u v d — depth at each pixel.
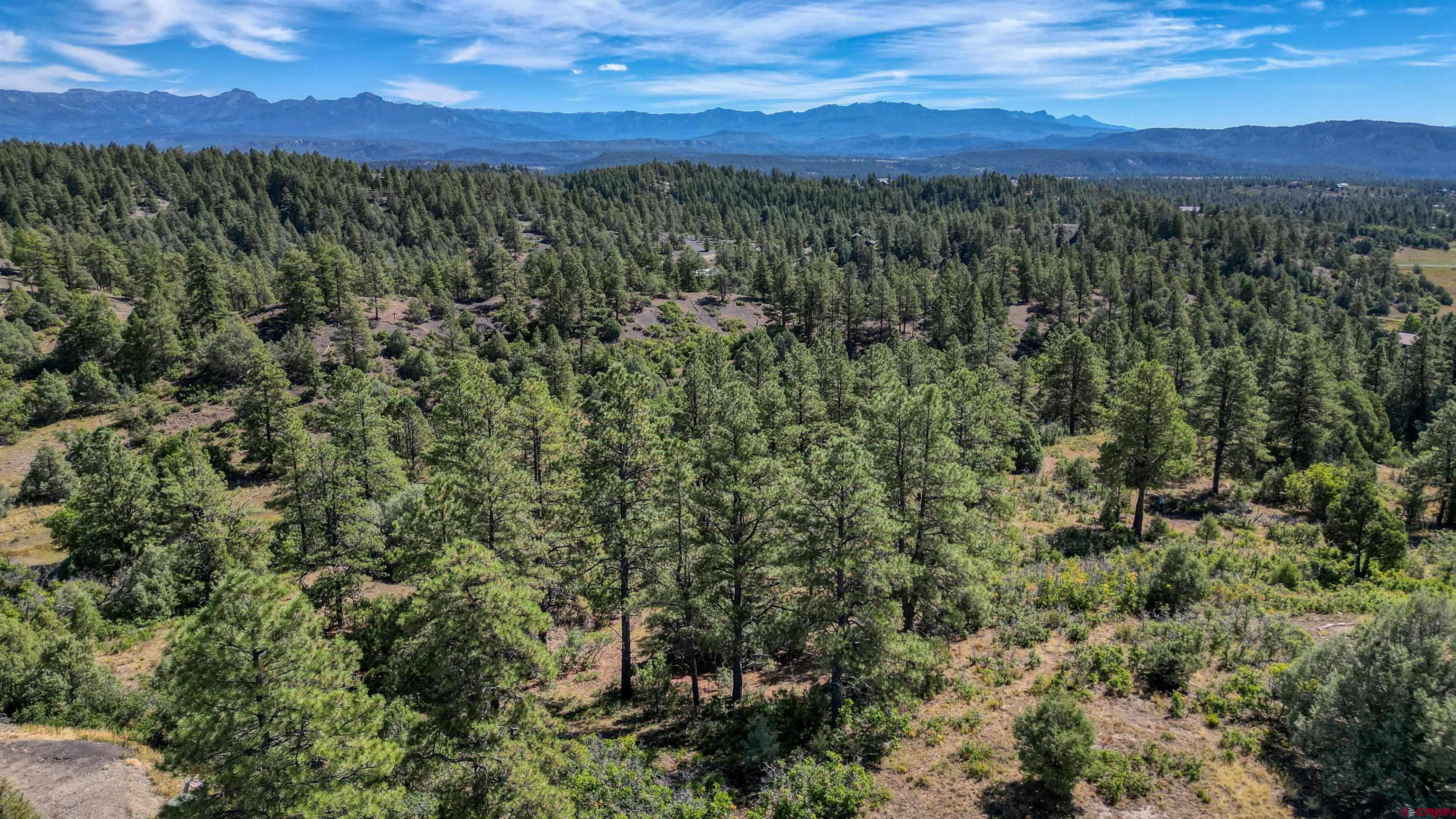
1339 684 17.25
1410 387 77.94
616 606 27.67
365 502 40.31
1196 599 29.06
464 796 17.17
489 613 17.86
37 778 20.61
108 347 89.06
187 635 14.48
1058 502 48.41
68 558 42.44
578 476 35.72
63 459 62.41
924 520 25.58
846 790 18.58
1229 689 21.58
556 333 100.50
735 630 25.56
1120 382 71.50
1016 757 19.75
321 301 99.75
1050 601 30.28
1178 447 41.19
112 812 19.62
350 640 31.77
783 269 120.44
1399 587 31.61
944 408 25.70
